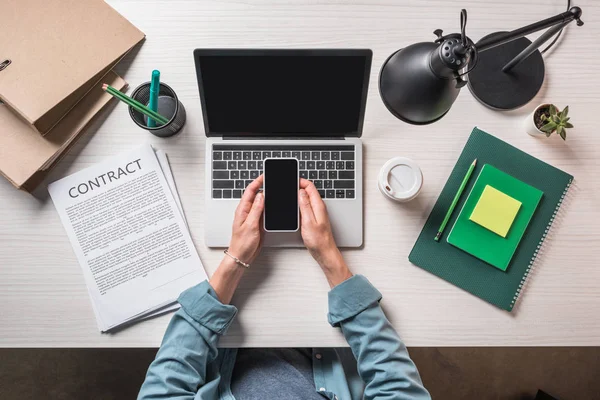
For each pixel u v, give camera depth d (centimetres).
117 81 83
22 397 135
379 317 78
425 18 86
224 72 72
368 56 71
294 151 82
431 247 83
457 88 60
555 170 84
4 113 78
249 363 92
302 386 90
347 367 96
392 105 66
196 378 77
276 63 71
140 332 81
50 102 76
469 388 139
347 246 82
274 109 77
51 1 79
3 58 76
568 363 139
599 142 85
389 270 83
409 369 77
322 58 71
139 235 82
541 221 84
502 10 86
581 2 85
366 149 84
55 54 78
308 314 81
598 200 84
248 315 81
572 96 86
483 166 84
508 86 84
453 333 82
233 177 81
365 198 84
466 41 55
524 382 139
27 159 78
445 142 85
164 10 85
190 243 82
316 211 79
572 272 83
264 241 81
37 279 81
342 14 85
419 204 84
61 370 136
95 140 83
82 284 81
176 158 84
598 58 86
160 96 83
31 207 82
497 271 83
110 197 82
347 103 76
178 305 81
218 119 78
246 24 85
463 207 84
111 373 136
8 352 136
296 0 85
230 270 78
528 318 83
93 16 81
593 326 83
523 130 85
